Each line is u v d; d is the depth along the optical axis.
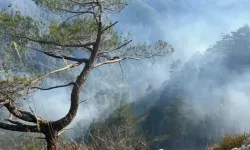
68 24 8.45
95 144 6.07
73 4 8.61
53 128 7.03
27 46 8.00
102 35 9.05
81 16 8.92
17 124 6.98
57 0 8.57
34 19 8.28
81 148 6.22
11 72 6.90
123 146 6.19
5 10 8.11
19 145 6.03
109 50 9.54
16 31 7.97
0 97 6.66
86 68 8.11
